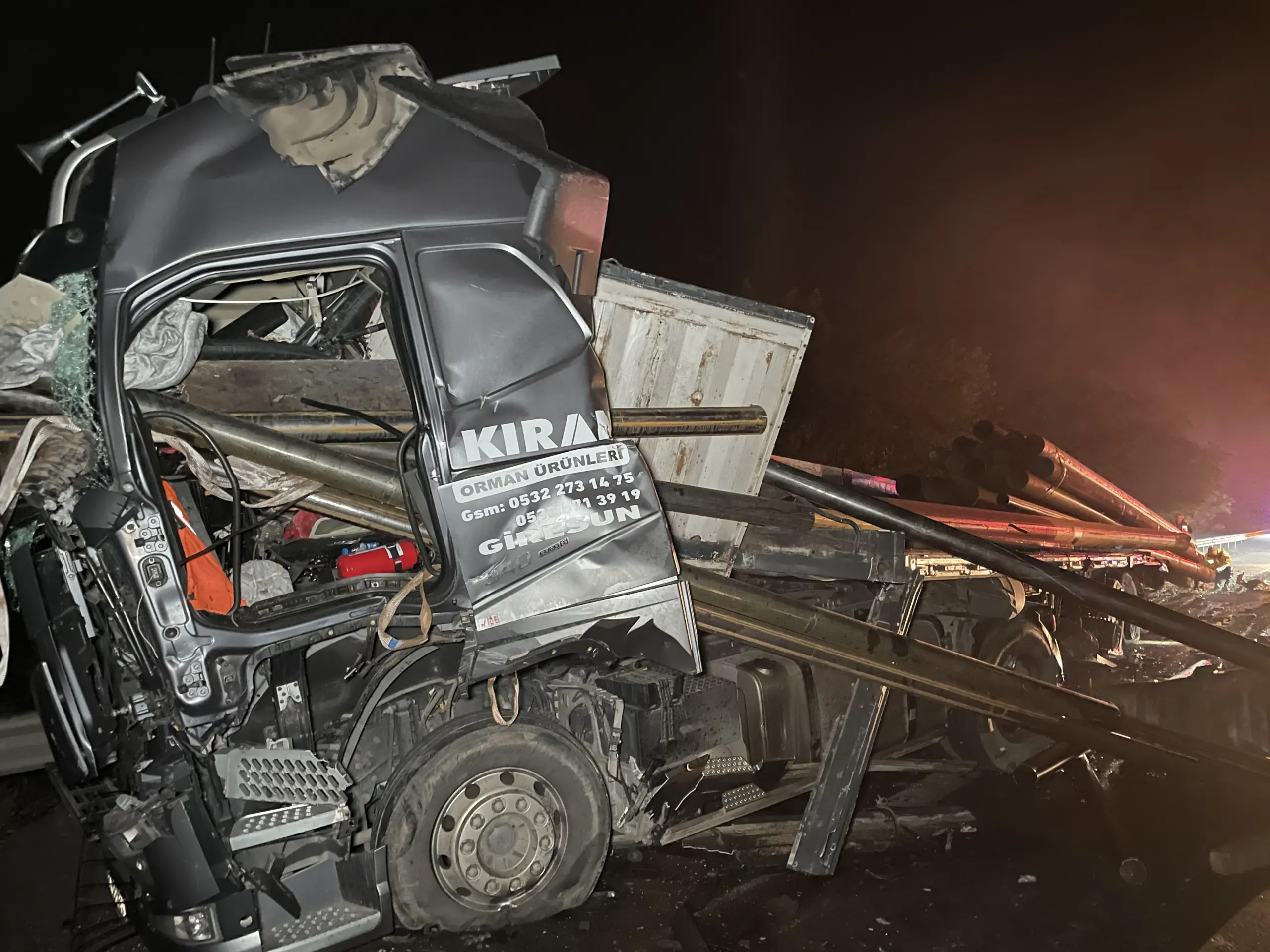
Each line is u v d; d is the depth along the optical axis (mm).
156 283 2777
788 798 5121
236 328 3631
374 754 3691
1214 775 6188
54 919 4074
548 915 3877
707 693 4648
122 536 2734
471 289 3076
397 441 3420
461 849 3662
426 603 3039
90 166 2842
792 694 4766
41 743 4812
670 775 4434
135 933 3494
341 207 2953
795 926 4129
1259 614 9367
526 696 3977
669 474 4574
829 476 6207
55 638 3006
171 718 2805
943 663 4969
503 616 3090
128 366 2881
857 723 4789
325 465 3197
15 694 5094
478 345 3080
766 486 5027
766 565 4867
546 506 3162
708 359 4535
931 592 6770
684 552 4570
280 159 2910
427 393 3033
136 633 2789
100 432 2748
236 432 3074
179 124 2857
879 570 5059
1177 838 5684
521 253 3143
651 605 3309
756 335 4605
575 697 4188
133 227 2760
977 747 6531
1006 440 7684
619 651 3283
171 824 2869
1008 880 4871
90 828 3182
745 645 4844
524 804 3771
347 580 3111
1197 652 9367
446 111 3098
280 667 3096
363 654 3297
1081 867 5121
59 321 2717
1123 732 5797
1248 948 4215
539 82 3465
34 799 5516
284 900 3143
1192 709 6777
